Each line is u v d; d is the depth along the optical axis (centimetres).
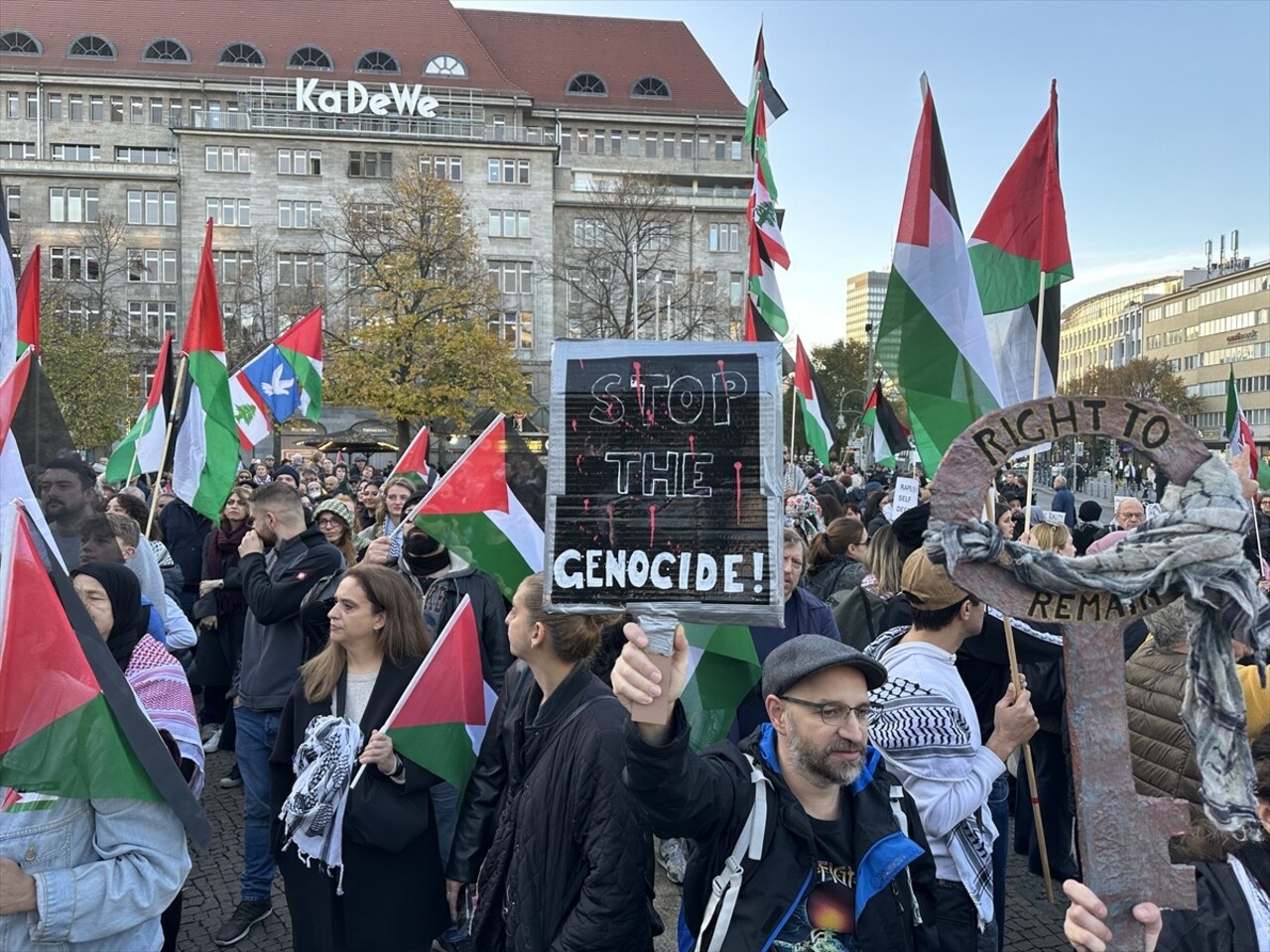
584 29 7494
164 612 504
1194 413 6309
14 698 223
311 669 376
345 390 3725
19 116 6406
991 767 280
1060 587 193
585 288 5741
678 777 208
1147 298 10544
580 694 285
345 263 5134
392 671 368
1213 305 8962
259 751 475
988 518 289
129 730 239
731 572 204
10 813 237
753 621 202
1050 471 4762
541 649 286
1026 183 457
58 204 6053
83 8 6650
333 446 3512
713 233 6456
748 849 220
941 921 271
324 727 346
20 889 226
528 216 6278
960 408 385
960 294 389
